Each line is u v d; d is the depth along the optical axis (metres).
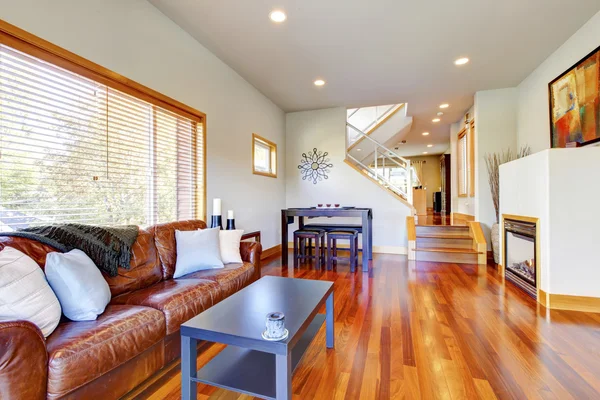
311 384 1.60
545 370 1.70
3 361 1.01
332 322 1.99
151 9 2.65
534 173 2.94
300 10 2.70
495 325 2.31
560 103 3.35
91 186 2.19
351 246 4.09
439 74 4.11
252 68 3.94
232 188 4.00
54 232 1.73
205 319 1.46
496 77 4.22
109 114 2.32
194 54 3.21
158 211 2.80
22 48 1.74
